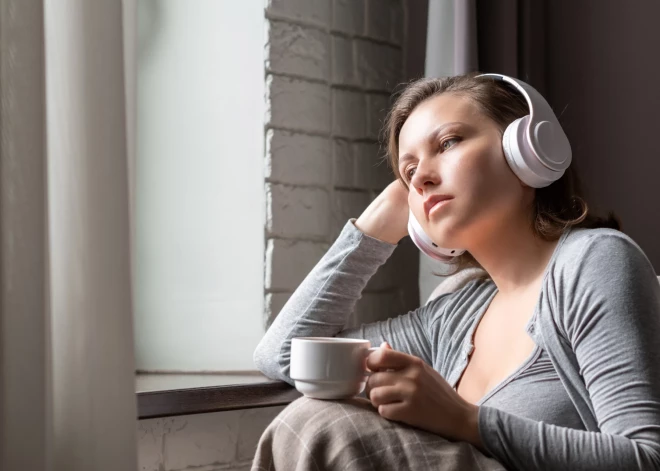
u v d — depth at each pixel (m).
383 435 0.69
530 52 1.58
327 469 0.69
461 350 0.97
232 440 1.32
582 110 1.57
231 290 1.55
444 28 1.62
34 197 0.78
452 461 0.67
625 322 0.73
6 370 0.76
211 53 1.59
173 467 1.23
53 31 0.87
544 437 0.70
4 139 0.78
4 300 0.77
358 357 0.76
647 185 1.45
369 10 1.71
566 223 0.87
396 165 1.10
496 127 0.87
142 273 1.63
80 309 0.84
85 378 0.83
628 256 0.77
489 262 0.92
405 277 1.75
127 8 0.96
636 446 0.67
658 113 1.44
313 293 1.13
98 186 0.84
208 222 1.58
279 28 1.54
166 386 1.29
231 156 1.56
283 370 1.12
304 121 1.58
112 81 0.85
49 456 0.79
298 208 1.56
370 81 1.70
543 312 0.81
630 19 1.49
